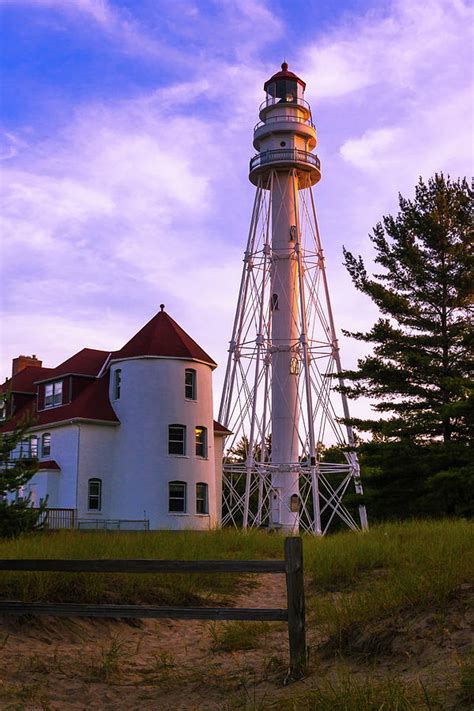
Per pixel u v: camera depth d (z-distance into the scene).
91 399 42.56
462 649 8.49
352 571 15.48
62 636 11.42
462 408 30.02
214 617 9.32
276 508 41.62
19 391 49.09
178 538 21.73
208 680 9.36
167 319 44.59
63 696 8.89
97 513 41.09
